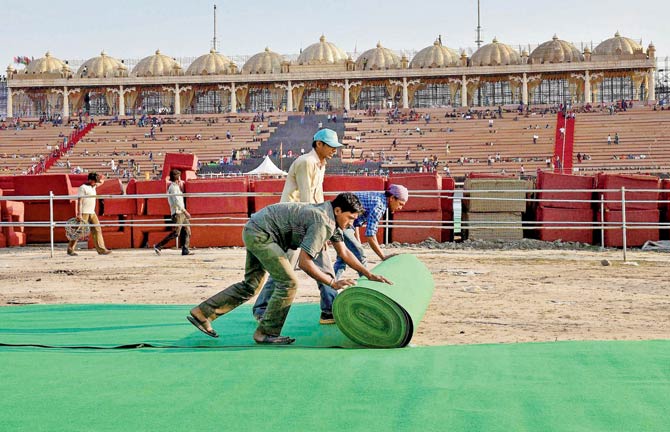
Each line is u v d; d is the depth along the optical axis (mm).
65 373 5879
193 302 10523
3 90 103000
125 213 19828
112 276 13719
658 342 6996
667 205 18969
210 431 4383
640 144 66875
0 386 5457
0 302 10711
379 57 90750
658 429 4355
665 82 92938
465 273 13539
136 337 7656
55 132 78875
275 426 4457
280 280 7156
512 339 7625
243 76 84188
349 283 7105
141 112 88000
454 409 4777
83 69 90500
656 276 13164
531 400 4969
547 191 18062
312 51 90875
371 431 4348
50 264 15898
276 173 39656
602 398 4996
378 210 8781
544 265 14930
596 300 10398
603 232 18406
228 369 5992
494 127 73500
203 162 68938
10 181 23688
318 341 7418
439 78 83062
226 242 19703
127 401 5023
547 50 84188
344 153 68438
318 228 7004
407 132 73688
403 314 6949
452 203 20109
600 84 89625
